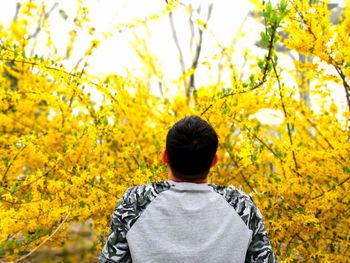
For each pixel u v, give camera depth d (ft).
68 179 10.34
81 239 11.85
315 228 10.03
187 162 3.71
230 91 10.09
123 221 3.59
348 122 10.53
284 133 12.35
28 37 11.87
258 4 8.21
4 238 9.36
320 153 10.47
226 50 10.65
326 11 8.96
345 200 10.03
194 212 3.56
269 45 8.05
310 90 10.43
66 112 11.85
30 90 11.71
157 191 3.69
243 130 10.57
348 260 10.28
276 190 10.55
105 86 10.86
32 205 9.35
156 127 13.29
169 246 3.42
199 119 3.86
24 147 10.55
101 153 12.44
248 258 3.60
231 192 3.79
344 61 9.19
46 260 12.13
